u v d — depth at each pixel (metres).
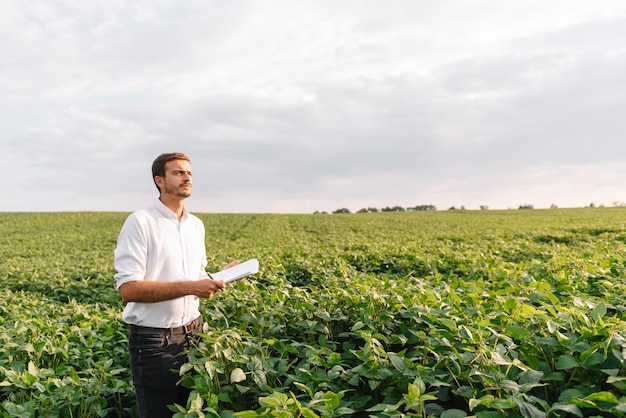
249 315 5.05
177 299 3.97
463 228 30.33
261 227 36.59
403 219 42.81
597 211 46.62
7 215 48.19
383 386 3.64
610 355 3.03
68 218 46.38
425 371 3.26
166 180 4.04
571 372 3.29
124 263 3.82
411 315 4.35
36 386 4.20
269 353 4.46
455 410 2.84
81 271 12.84
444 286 6.30
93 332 6.07
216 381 3.64
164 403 3.97
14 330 5.75
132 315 3.91
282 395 2.93
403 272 10.28
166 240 4.02
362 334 4.01
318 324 4.76
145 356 3.90
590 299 4.68
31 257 20.97
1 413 4.11
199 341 4.21
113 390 4.55
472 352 3.40
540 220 36.53
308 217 47.09
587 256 9.27
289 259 11.49
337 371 3.55
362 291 5.62
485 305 4.92
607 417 2.74
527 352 3.43
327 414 2.94
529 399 2.82
